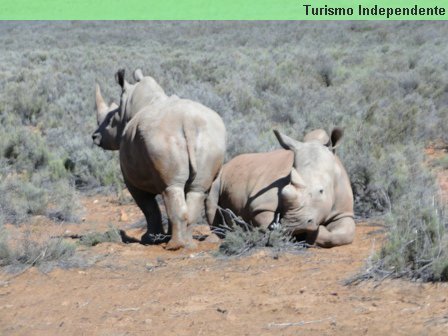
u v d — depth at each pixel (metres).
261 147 36.66
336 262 20.12
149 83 26.44
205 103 47.59
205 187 23.78
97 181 38.66
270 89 55.47
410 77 53.69
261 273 19.45
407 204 23.05
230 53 82.25
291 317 15.69
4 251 21.92
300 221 20.95
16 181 36.66
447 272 16.89
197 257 21.91
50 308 17.84
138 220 31.81
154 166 23.12
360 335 14.27
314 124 43.38
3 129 45.59
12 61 82.25
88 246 24.97
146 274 20.42
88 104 54.06
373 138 38.47
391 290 16.86
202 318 16.16
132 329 15.85
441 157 37.78
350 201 22.98
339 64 65.62
